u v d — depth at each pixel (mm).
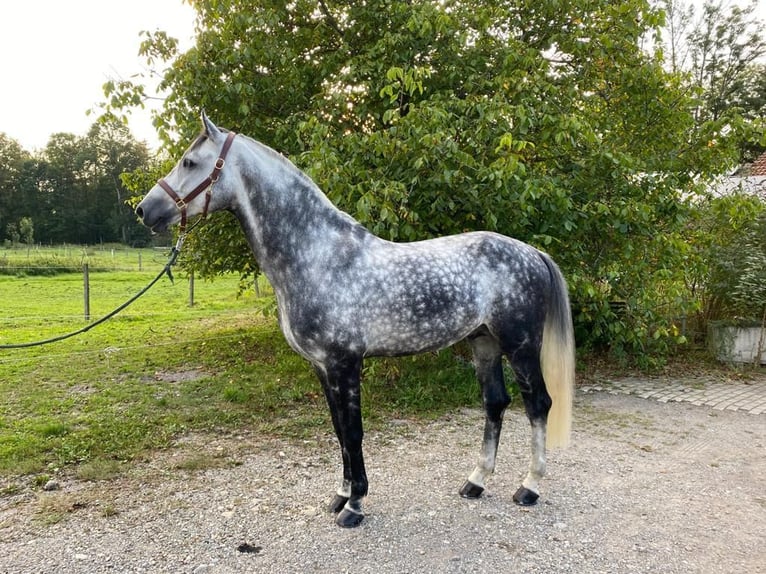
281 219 2619
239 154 2607
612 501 2996
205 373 6023
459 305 2693
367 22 5574
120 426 4180
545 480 3279
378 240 2787
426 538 2580
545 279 2910
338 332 2553
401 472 3395
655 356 6734
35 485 3193
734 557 2428
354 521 2676
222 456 3664
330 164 4023
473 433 4148
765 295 6492
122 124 6301
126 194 59281
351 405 2611
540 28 5820
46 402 4812
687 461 3625
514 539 2576
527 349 2836
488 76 5250
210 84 5414
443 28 4809
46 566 2336
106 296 13172
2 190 57219
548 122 4555
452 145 3959
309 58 6055
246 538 2578
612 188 5086
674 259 5266
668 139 5859
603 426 4391
